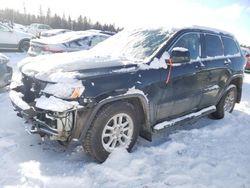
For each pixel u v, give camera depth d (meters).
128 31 4.91
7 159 3.45
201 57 4.80
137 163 3.51
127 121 3.69
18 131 4.32
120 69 3.56
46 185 3.00
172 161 3.72
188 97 4.52
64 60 3.72
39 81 3.39
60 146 3.94
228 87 5.75
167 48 4.14
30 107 3.31
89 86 3.21
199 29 4.90
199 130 4.92
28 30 34.41
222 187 3.23
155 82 3.82
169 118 4.36
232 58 5.71
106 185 3.07
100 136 3.40
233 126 5.43
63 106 3.06
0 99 5.96
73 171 3.31
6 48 14.55
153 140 4.36
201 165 3.67
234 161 3.90
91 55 4.12
